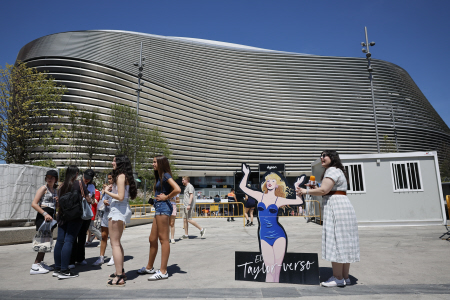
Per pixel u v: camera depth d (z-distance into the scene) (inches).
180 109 2052.2
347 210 138.8
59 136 938.7
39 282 151.7
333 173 142.5
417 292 122.0
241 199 669.9
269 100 2704.2
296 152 2556.6
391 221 399.9
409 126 2903.5
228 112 2370.8
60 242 168.9
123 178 155.4
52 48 2260.1
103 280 155.6
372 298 115.6
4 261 209.3
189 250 239.8
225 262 191.9
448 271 156.3
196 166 2057.1
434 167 405.1
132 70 2258.9
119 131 1169.4
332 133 2687.0
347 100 2851.9
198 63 2561.5
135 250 248.8
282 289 133.3
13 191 334.0
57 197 186.7
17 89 854.5
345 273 140.4
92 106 1529.3
